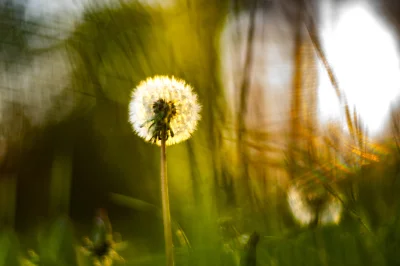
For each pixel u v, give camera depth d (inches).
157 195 39.2
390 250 26.4
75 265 31.3
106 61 38.1
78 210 49.7
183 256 28.8
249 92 31.1
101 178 48.4
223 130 30.7
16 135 49.0
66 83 43.2
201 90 31.5
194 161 30.8
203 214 29.8
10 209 39.5
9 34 44.6
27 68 45.4
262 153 29.9
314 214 28.2
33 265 31.5
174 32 38.3
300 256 27.3
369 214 28.2
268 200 29.7
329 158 28.9
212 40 32.6
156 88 26.4
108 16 38.5
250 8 32.0
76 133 48.1
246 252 25.2
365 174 28.7
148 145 41.3
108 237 27.2
